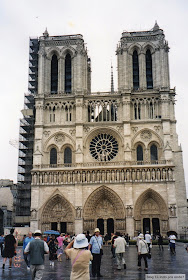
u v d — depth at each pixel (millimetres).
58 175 94250
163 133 95625
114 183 91812
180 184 93625
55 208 93812
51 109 102312
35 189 93500
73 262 14742
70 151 99250
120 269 33094
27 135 116625
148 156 95750
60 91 103438
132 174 92125
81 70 103250
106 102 101188
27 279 27156
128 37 104875
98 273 28359
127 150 94125
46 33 108438
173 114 99250
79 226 89438
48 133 100000
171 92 100625
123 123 97062
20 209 109375
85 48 109062
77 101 100125
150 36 104500
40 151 97062
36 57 123062
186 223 91062
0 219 117125
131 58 104125
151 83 103875
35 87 120812
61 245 44688
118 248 33312
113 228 91938
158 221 90938
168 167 91438
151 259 42812
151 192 91062
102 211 93000
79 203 90938
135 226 89312
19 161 121062
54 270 33844
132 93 99875
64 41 107062
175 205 88812
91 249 28859
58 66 106250
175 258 43625
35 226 90812
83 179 93062
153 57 103688
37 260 20266
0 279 27125
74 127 99688
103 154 97250
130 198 89812
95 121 100688
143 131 97438
